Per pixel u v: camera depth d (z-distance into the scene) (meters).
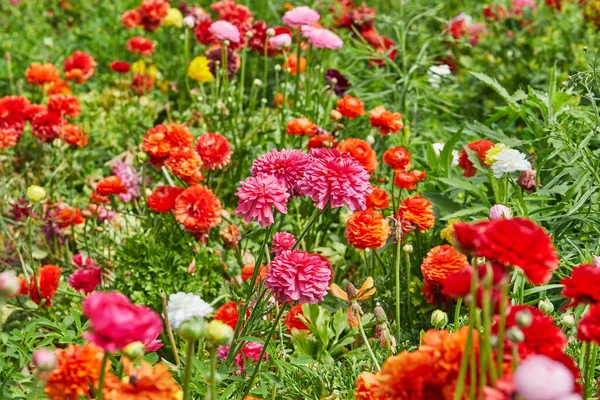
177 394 2.03
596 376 2.74
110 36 7.17
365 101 5.49
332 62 5.96
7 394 2.61
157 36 7.10
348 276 4.13
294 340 3.20
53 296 4.04
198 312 2.45
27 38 7.15
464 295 1.83
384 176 4.45
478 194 3.74
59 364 2.16
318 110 5.12
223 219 4.31
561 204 3.42
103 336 1.67
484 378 1.75
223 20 5.46
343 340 3.23
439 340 1.89
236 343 2.82
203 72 5.23
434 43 6.62
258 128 4.73
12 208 4.61
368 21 5.89
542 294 3.16
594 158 3.57
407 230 3.38
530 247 1.72
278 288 2.63
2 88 6.34
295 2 7.07
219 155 4.05
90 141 5.46
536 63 6.02
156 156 3.97
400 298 3.55
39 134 4.70
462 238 1.78
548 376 1.39
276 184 2.75
